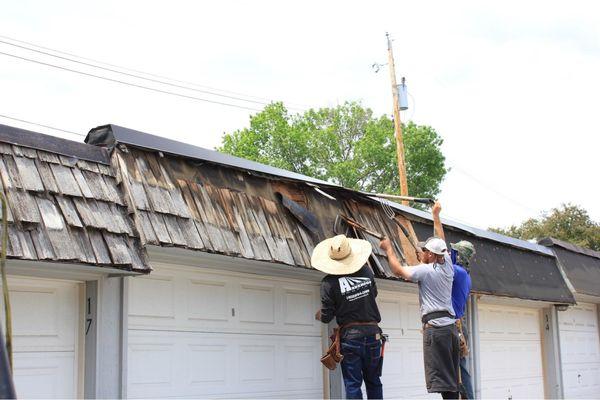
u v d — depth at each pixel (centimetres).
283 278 870
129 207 637
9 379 347
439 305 738
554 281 1457
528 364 1458
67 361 636
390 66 2677
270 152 3606
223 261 768
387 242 781
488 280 1209
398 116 2636
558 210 3509
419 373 1110
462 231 1195
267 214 778
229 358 788
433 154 3466
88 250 579
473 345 1240
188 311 748
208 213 704
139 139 688
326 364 745
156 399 700
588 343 1694
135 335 689
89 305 645
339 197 905
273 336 850
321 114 3738
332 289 742
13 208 551
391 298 1073
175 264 734
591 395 1659
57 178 601
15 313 602
